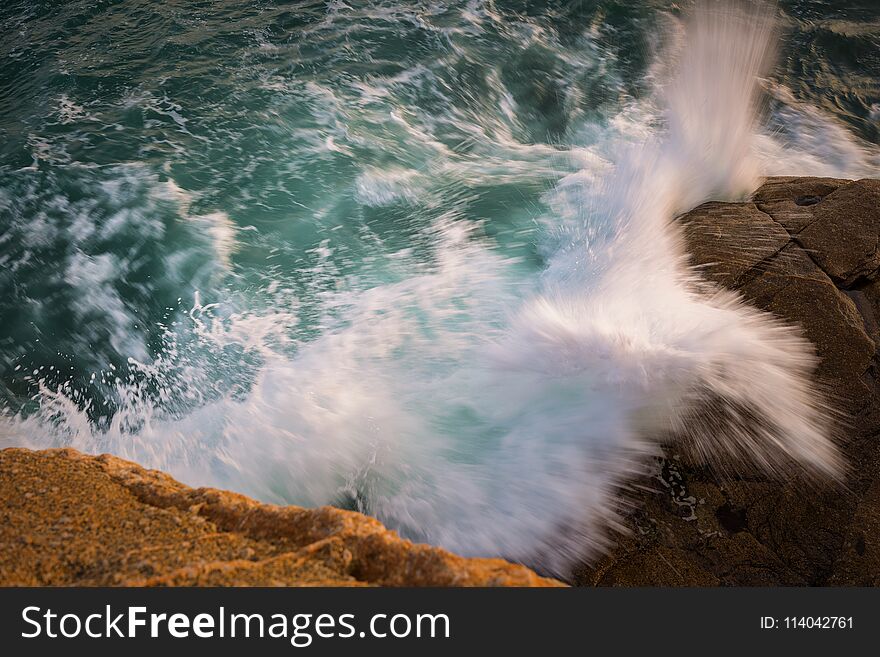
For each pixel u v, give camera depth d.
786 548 3.15
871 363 3.75
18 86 8.31
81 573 2.22
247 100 7.88
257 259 5.71
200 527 2.42
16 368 4.86
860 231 4.50
